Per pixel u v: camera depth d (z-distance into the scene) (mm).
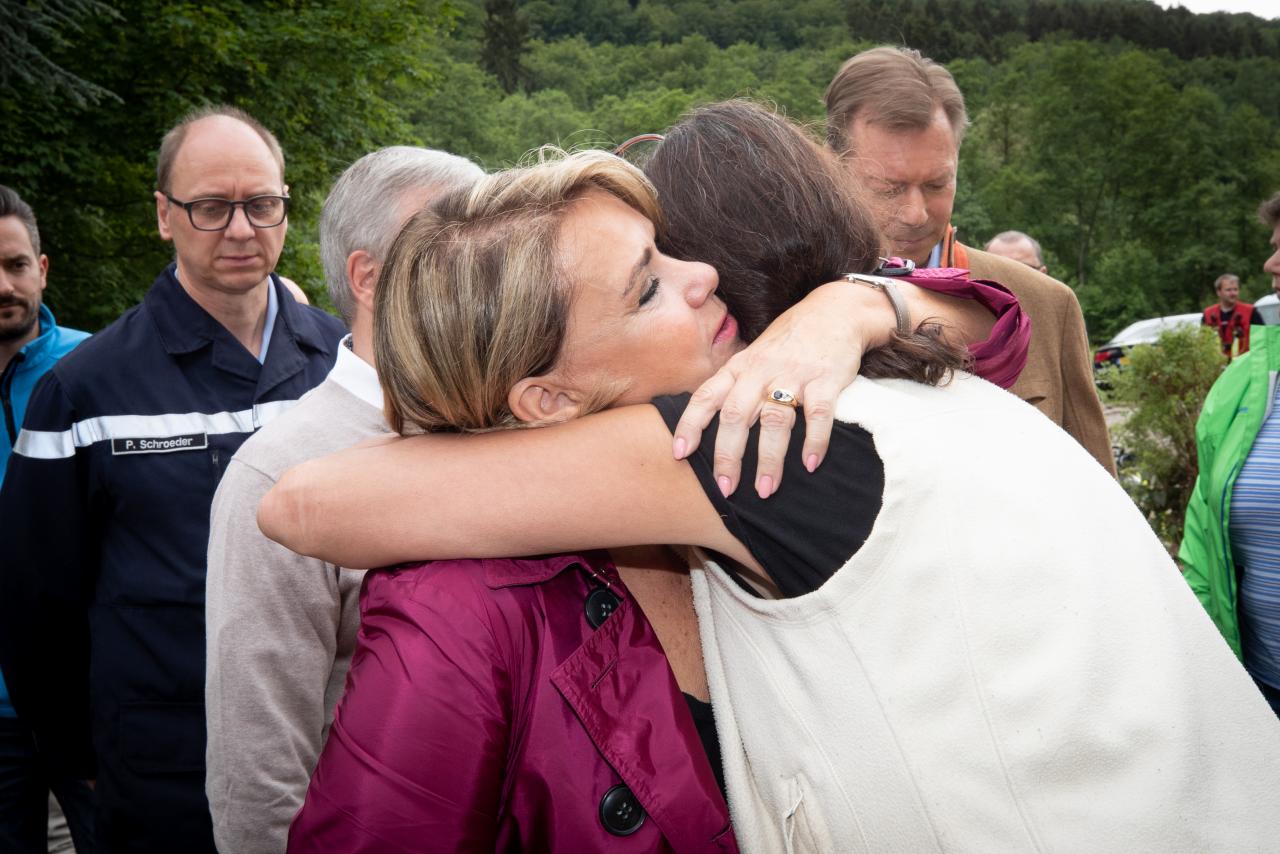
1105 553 888
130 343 2285
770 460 900
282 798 1626
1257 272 55938
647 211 1047
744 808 987
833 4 153000
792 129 1126
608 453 939
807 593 922
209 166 2305
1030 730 844
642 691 969
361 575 1764
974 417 957
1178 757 832
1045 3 145500
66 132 8602
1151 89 58812
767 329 1012
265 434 1698
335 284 1854
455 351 980
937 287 1128
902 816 880
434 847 884
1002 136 68688
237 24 10352
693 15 153625
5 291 3035
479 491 950
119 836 2127
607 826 925
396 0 11742
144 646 2131
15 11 7488
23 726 2764
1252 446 2611
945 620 867
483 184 1021
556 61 125812
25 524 2203
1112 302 52562
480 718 907
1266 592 2590
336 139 11773
